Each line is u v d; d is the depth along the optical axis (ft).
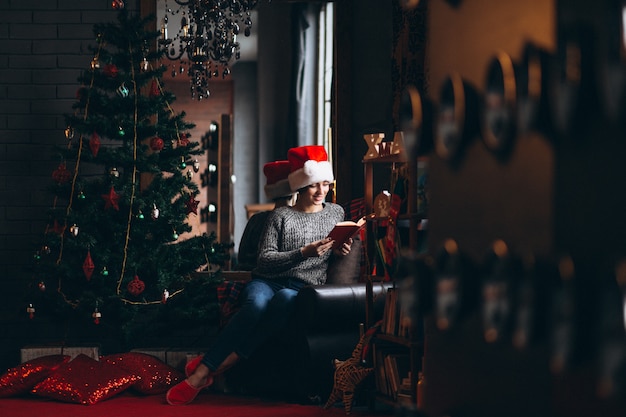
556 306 3.88
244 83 43.45
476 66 5.02
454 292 4.80
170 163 18.02
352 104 20.42
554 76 3.99
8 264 20.01
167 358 17.28
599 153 3.96
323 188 15.89
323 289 14.12
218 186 29.58
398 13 17.48
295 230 15.64
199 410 14.10
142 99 17.95
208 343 19.97
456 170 5.23
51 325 19.89
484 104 4.63
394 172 13.10
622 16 3.59
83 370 15.43
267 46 32.89
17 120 20.18
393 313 12.90
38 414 13.84
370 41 20.13
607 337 3.59
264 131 33.22
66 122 17.83
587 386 4.17
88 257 16.92
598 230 4.00
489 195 4.83
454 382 5.41
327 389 14.35
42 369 15.85
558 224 4.20
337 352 14.30
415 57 16.60
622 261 3.70
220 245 18.45
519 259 4.23
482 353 5.04
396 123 17.43
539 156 4.33
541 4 4.37
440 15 5.48
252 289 15.29
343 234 14.56
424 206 12.07
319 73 27.40
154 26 20.45
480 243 4.93
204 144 33.78
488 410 4.97
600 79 3.72
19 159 20.17
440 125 4.94
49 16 20.33
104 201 17.72
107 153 17.72
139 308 18.03
